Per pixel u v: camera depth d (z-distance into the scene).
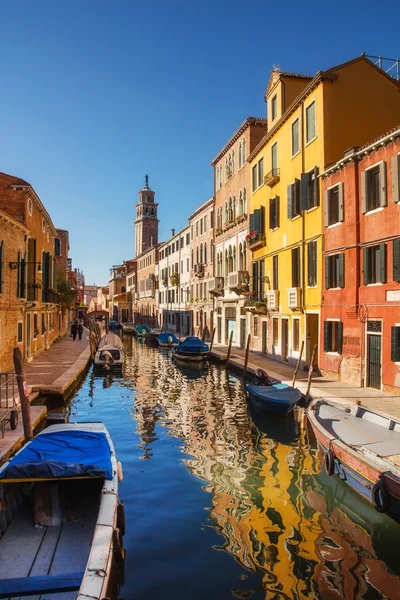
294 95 22.91
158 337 40.44
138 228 90.69
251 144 28.28
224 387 19.08
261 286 25.30
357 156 15.41
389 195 14.03
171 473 9.22
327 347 17.38
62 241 48.53
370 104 18.20
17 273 19.58
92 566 4.54
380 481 6.66
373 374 14.90
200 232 40.50
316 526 7.02
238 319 29.95
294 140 20.81
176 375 22.77
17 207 21.12
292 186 19.97
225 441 11.48
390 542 6.58
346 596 5.35
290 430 12.43
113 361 23.67
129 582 5.59
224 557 6.16
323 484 8.66
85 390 18.72
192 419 13.74
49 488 6.41
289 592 5.42
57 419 12.95
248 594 5.38
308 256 19.19
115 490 6.25
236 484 8.66
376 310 14.52
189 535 6.72
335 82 17.91
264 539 6.64
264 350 25.34
